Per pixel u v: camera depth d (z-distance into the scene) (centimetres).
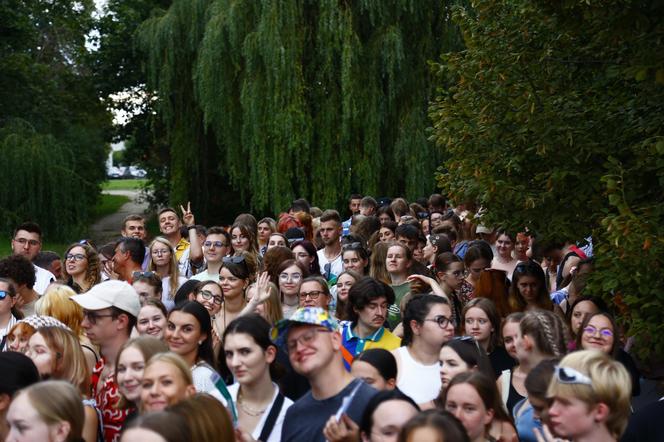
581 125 838
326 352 453
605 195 795
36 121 3052
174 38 2275
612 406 405
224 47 2067
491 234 1209
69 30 3331
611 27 739
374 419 416
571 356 421
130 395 520
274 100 2005
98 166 3344
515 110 854
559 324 575
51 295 693
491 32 895
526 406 527
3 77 3020
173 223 1191
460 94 912
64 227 2589
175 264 1012
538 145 817
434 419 375
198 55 2134
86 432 524
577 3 742
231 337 511
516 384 582
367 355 553
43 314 688
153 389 479
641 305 703
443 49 2042
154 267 1009
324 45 2023
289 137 2003
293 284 841
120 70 3297
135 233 1177
